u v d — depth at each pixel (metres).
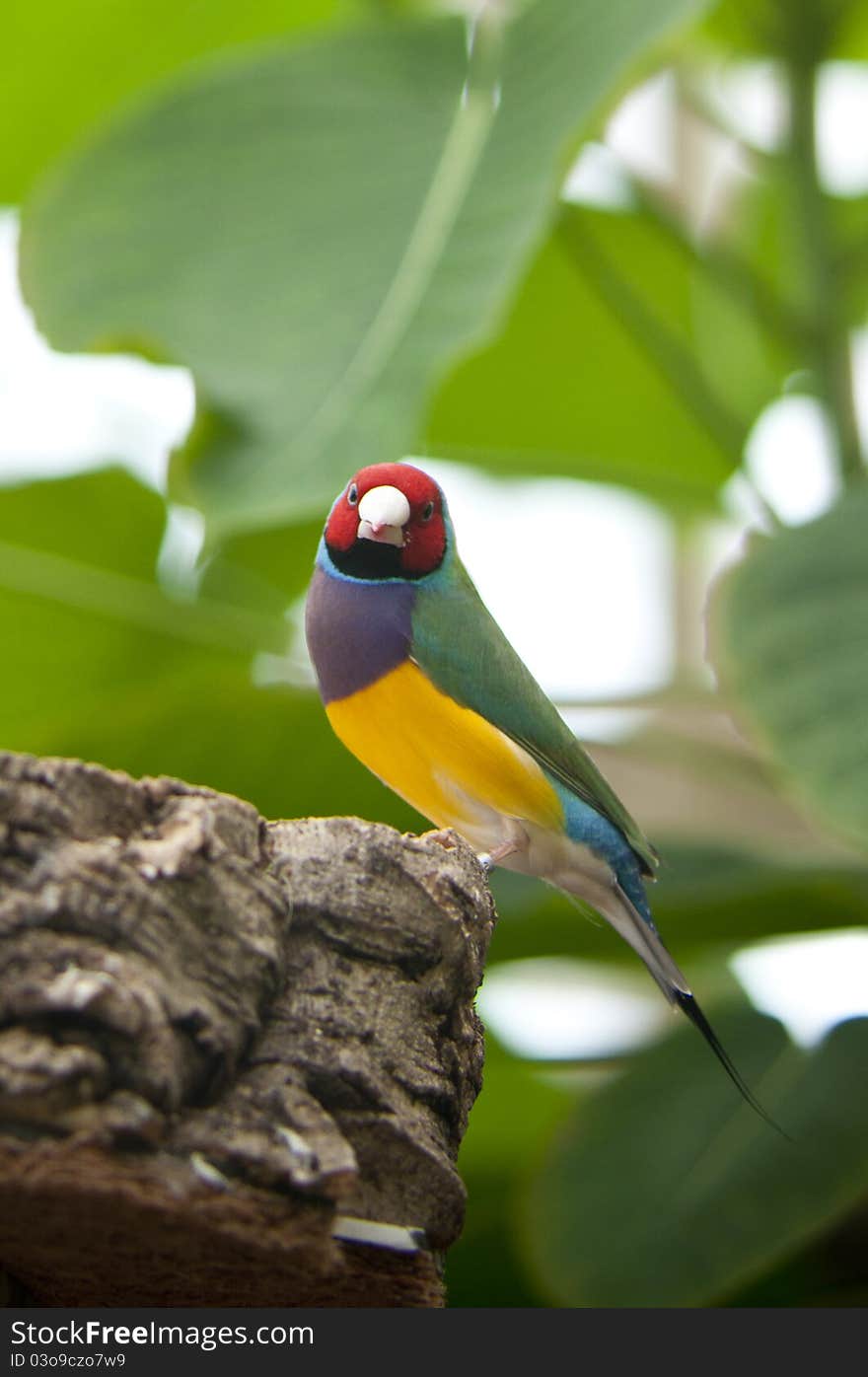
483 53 3.46
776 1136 3.44
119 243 3.45
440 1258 3.33
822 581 3.41
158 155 3.46
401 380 3.40
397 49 3.47
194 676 3.46
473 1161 3.54
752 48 3.53
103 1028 3.29
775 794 3.49
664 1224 3.43
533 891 3.46
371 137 3.45
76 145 3.48
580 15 3.46
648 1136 3.45
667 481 3.52
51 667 3.54
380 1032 3.31
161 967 3.30
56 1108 3.29
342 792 3.47
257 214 3.45
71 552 3.56
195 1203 3.29
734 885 3.46
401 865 3.32
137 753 3.46
